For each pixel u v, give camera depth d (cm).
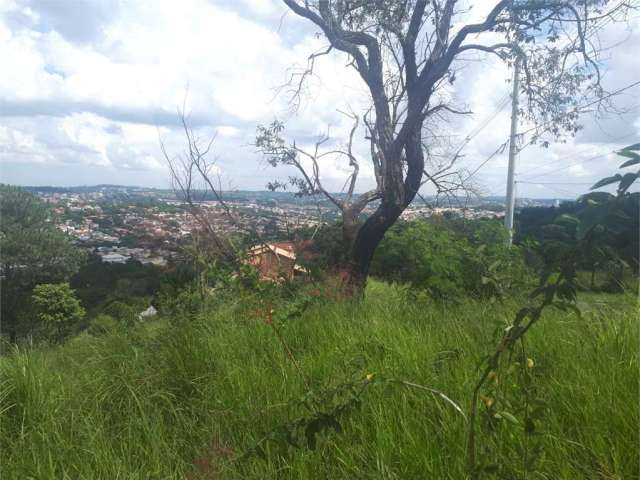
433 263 639
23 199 2280
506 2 924
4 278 2080
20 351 472
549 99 1013
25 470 286
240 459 265
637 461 232
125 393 391
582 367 322
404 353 379
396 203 977
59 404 373
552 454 238
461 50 979
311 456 263
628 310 388
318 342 465
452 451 245
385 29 979
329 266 912
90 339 534
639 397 264
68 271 2122
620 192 142
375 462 255
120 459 289
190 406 372
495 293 450
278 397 338
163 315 591
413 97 970
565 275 159
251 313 514
